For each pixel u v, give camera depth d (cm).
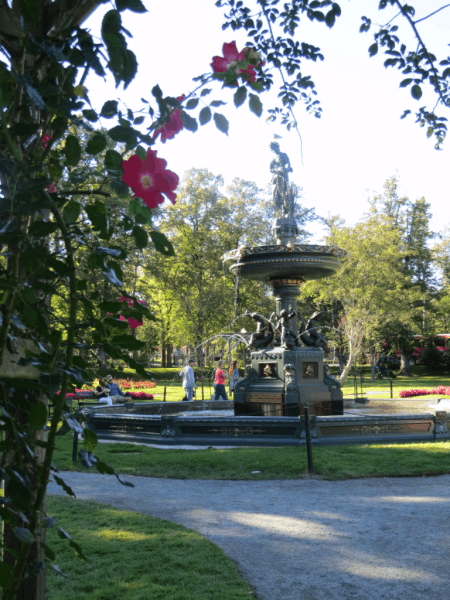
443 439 1067
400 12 433
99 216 145
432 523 563
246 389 1277
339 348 4091
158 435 1063
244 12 550
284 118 568
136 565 436
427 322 5216
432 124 481
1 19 142
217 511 618
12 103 139
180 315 3803
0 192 121
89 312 148
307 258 1179
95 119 142
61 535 150
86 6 156
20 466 140
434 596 389
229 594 380
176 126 152
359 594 394
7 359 141
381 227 3803
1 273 133
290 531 542
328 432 1025
